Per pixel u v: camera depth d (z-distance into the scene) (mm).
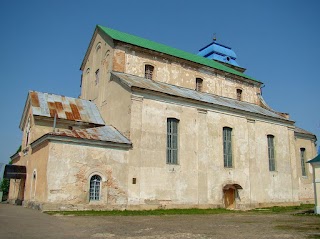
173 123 22422
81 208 18000
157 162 20922
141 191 19984
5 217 14156
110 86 23984
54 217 14695
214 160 23750
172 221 14602
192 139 22875
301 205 28656
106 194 18953
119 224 12906
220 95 30203
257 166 26531
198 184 22422
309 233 11031
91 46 29500
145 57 26031
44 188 17609
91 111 25188
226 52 42719
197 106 23672
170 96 22156
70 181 18047
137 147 20359
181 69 27938
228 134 25469
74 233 10336
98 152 19156
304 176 33219
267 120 28328
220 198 23375
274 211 22312
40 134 22141
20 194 24734
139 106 20906
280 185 27766
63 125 22891
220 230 11703
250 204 25219
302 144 34062
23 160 25078
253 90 33281
